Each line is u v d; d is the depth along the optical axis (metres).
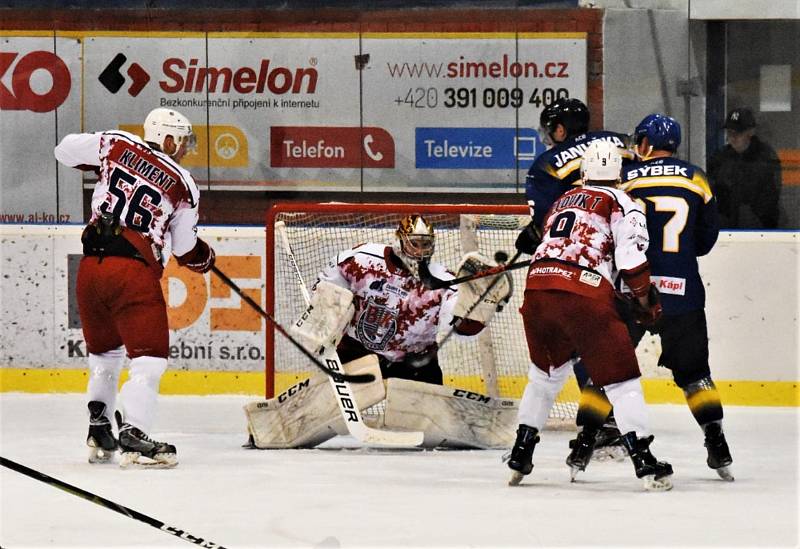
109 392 18.97
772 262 26.55
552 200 19.98
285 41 29.48
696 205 18.67
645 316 17.00
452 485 17.03
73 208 29.62
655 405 26.83
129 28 29.52
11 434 21.73
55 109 29.61
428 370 21.52
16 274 27.81
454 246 25.55
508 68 29.33
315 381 20.53
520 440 16.88
